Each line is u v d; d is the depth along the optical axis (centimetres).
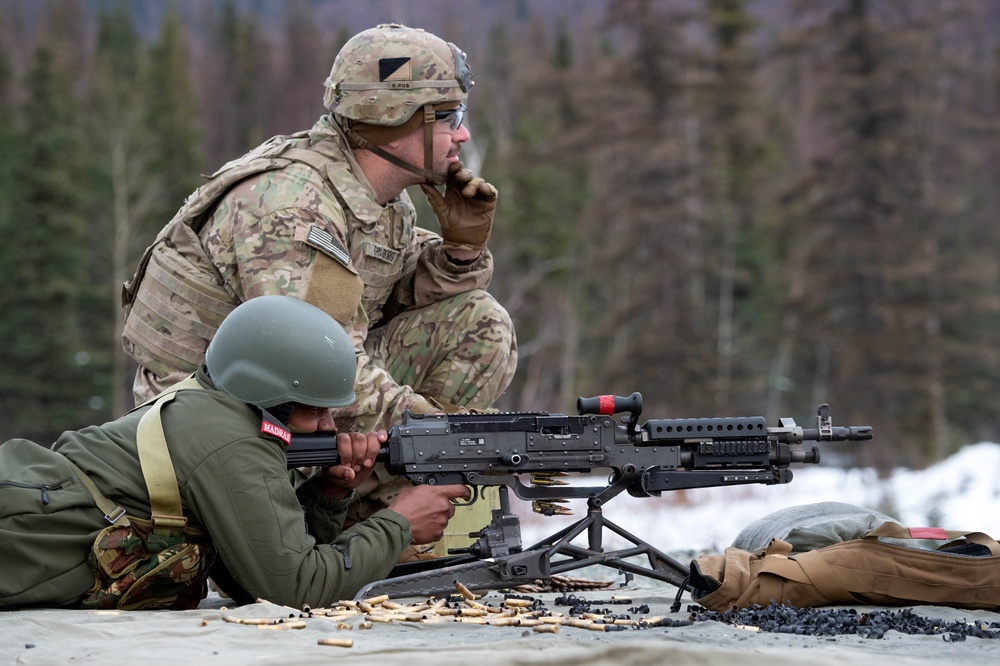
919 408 5459
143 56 9556
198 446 677
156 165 7638
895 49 6250
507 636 598
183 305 867
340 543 710
